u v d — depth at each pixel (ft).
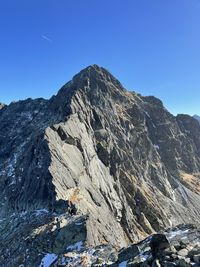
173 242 103.24
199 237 106.22
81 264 120.26
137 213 355.77
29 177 245.65
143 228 344.28
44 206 212.43
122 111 497.87
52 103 420.36
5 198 251.80
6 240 187.32
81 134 320.70
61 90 428.56
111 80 536.83
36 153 259.39
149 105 645.92
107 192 298.97
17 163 285.02
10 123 424.05
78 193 235.61
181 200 497.87
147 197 388.37
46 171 231.50
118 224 272.51
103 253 128.26
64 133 288.30
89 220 167.02
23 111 445.37
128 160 409.69
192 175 608.60
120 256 102.32
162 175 495.82
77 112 358.64
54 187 216.95
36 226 184.03
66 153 269.85
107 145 365.40
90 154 312.91
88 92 432.25
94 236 162.30
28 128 382.63
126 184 375.86
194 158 650.02
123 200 330.75
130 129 471.62
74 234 156.04
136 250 98.58
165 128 629.10
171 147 612.70
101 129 383.45
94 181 285.84
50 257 150.51
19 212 226.58
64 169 245.04
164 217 382.63
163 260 77.41
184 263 74.08
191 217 455.22
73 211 196.24
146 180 444.14
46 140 259.19
